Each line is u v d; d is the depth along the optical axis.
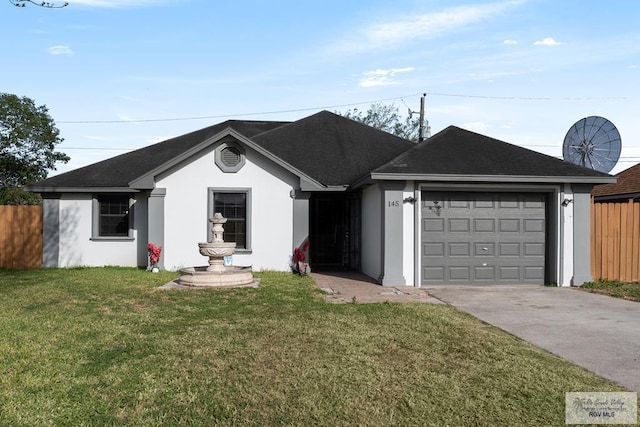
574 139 17.02
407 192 11.43
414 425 3.86
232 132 13.18
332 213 15.30
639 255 12.12
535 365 5.25
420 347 5.91
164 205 13.30
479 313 8.14
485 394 4.46
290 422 3.89
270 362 5.28
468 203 11.70
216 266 11.02
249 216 13.48
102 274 12.62
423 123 28.08
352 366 5.18
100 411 4.00
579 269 11.66
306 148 16.66
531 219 11.84
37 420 3.81
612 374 5.02
